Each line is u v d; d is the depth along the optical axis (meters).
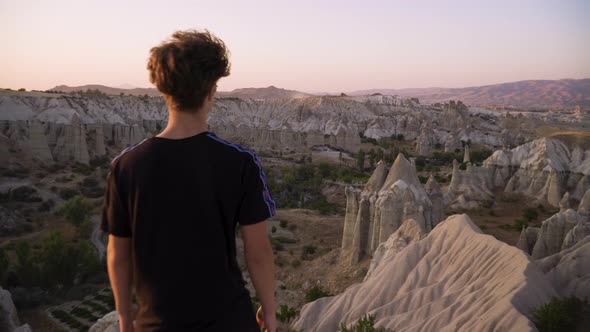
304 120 198.88
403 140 167.62
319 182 99.12
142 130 129.25
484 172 84.19
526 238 45.75
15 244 56.12
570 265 26.08
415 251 32.50
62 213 63.69
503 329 19.86
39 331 38.53
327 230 68.62
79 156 98.25
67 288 46.53
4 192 71.19
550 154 80.94
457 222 32.09
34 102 117.62
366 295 30.80
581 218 41.78
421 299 27.23
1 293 34.19
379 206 45.56
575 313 20.39
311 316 31.92
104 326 21.64
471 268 27.27
